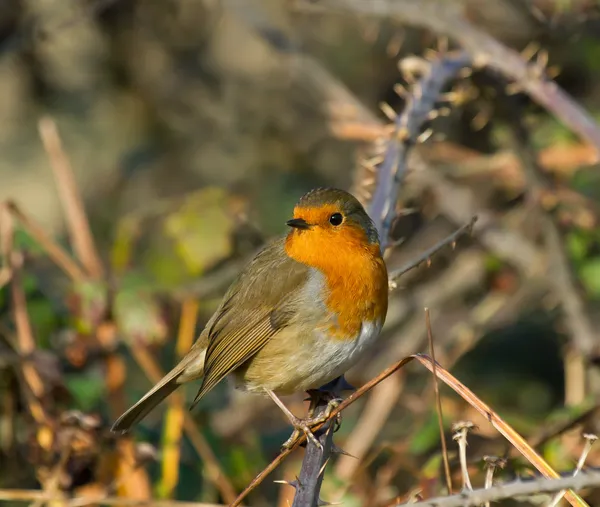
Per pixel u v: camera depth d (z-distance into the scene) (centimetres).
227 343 852
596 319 1064
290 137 1483
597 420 838
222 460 958
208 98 1516
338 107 1200
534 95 909
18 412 894
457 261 1220
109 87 1529
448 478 595
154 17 1484
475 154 1175
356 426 1130
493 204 1249
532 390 1227
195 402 841
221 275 1048
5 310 978
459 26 932
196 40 1515
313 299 813
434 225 1313
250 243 1105
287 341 826
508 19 1194
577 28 1101
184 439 962
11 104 1542
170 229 1059
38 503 849
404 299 1222
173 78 1509
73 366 963
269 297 832
